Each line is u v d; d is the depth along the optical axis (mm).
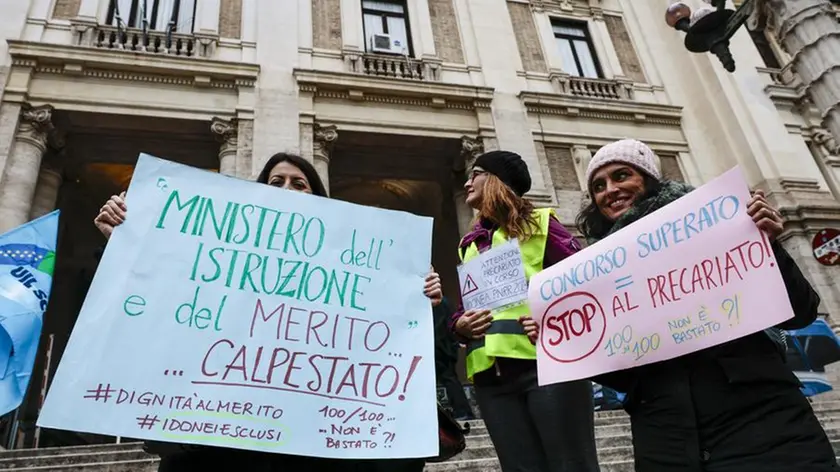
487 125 11711
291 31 11516
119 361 1803
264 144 10000
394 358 2203
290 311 2143
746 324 1750
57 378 1702
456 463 4824
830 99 6488
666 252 2059
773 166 12312
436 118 11648
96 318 1845
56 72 9578
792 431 1597
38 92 9344
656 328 1955
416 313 2355
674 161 13070
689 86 14039
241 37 11195
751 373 1700
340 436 1951
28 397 10219
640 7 15367
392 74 11828
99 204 12641
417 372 2201
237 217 2271
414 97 11602
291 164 2713
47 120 9180
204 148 10867
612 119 13016
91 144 10383
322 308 2203
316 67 11359
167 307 1964
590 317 2168
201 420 1809
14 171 8656
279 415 1912
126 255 2010
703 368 1807
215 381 1893
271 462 1940
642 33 14883
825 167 13086
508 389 2412
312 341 2111
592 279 2221
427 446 2029
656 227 2131
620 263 2168
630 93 13641
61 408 1660
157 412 1771
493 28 13258
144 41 10391
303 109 10672
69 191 11289
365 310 2271
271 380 1970
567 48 14195
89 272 12562
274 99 10531
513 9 14094
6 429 7000
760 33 15062
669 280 2006
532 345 2375
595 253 2268
